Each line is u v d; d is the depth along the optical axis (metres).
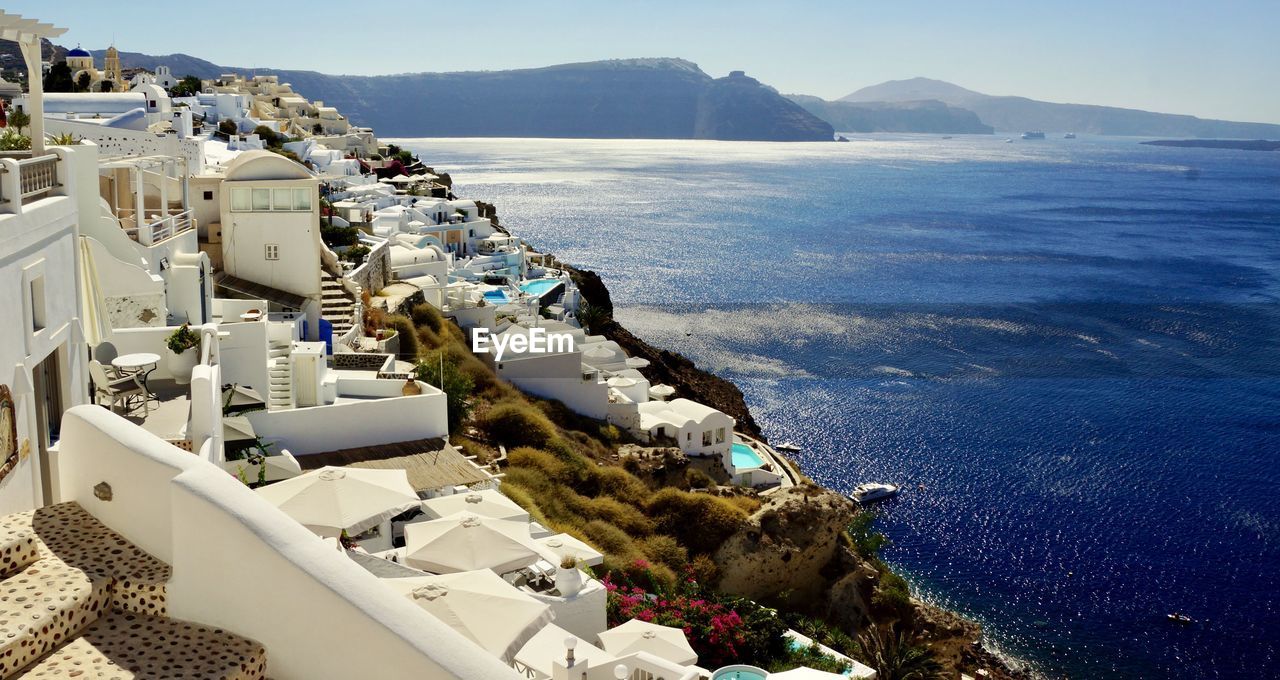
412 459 33.50
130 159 36.59
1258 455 85.62
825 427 90.94
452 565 24.95
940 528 68.38
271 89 183.25
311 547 7.23
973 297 157.62
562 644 23.45
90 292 21.61
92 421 8.63
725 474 64.38
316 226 46.84
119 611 7.66
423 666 6.52
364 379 36.78
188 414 22.38
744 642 34.06
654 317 138.00
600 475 48.34
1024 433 90.12
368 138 157.88
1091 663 51.84
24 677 6.81
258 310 37.25
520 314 78.44
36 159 15.46
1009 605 57.62
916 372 111.81
